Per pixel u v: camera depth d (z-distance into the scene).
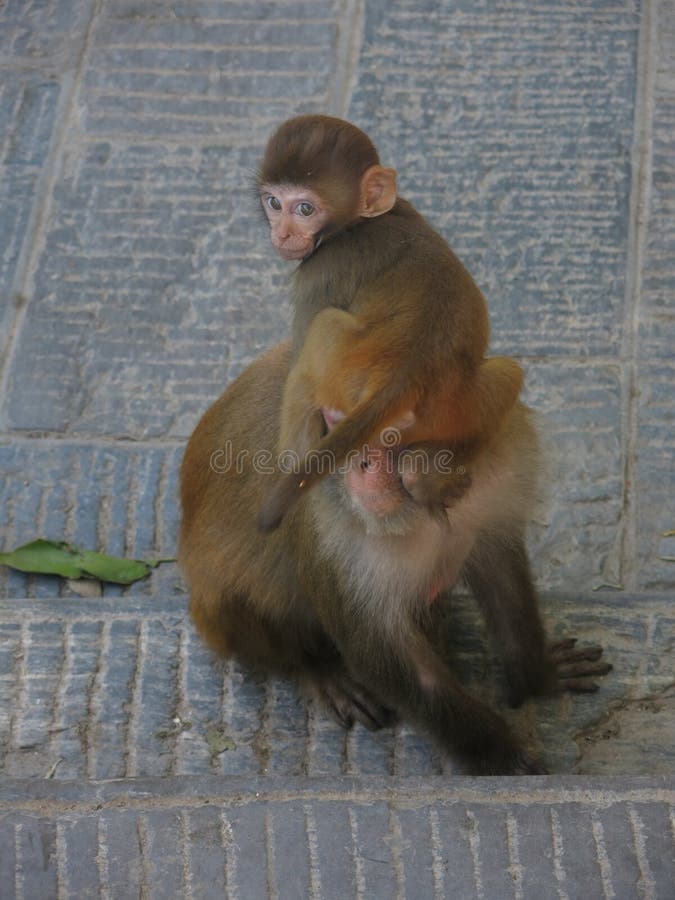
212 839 6.17
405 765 7.71
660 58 12.48
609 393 10.39
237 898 6.01
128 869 6.11
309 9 13.15
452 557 7.30
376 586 7.05
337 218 6.65
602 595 8.72
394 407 5.84
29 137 12.38
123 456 10.30
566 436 10.14
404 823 6.17
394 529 6.70
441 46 12.76
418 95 12.40
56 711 7.96
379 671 7.29
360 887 6.01
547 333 10.78
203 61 12.86
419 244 6.49
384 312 6.16
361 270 6.51
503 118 12.17
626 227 11.37
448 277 6.28
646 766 7.71
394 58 12.70
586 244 11.29
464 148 11.99
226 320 11.11
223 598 7.99
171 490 10.09
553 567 9.50
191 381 10.74
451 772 7.65
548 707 8.05
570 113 12.16
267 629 8.05
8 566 9.66
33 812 6.25
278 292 11.25
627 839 6.07
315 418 6.45
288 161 6.68
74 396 10.66
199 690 8.15
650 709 8.02
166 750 7.77
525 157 11.88
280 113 12.44
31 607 8.58
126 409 10.59
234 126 12.38
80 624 8.49
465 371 6.13
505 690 8.20
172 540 9.80
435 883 6.00
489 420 6.35
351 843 6.12
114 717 7.94
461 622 8.70
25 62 12.98
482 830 6.13
